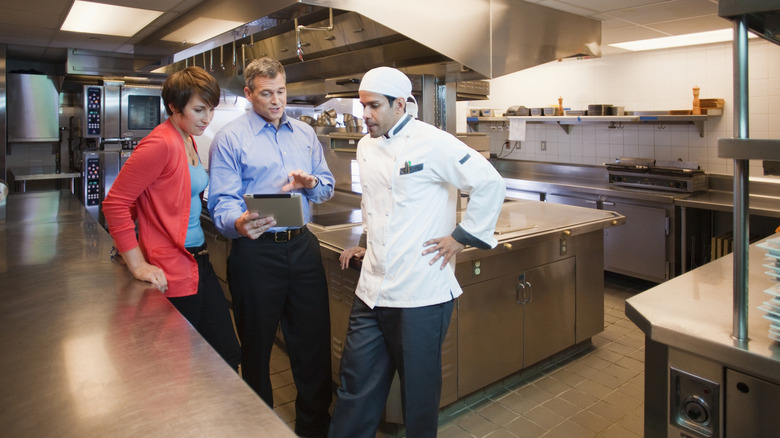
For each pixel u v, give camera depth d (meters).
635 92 5.29
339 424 2.02
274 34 3.99
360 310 2.08
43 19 3.52
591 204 5.05
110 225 1.80
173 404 0.98
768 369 1.09
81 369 1.13
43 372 1.11
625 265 4.84
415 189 1.96
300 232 2.29
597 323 3.55
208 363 1.16
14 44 4.79
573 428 2.63
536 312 3.12
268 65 2.12
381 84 1.90
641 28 3.96
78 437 0.87
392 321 1.96
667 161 4.91
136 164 1.76
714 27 3.95
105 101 5.42
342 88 3.90
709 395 1.24
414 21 2.43
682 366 1.29
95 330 1.35
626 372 3.24
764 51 4.38
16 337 1.31
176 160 1.84
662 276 4.59
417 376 1.96
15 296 1.64
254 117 2.25
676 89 4.98
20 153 5.86
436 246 1.95
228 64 4.79
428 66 2.97
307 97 5.57
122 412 0.95
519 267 2.98
